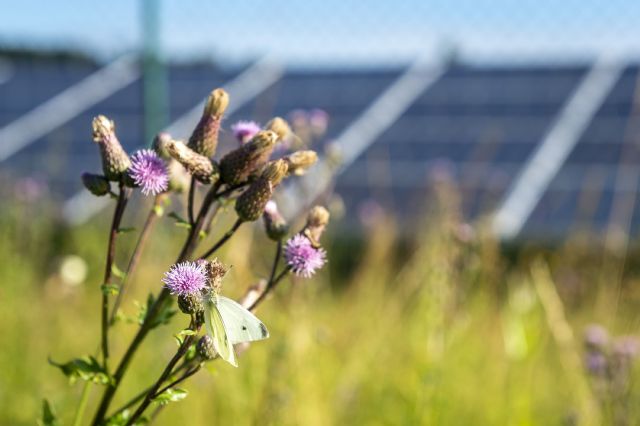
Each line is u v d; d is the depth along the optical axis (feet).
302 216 3.07
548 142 9.78
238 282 2.93
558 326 3.10
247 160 1.90
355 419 3.34
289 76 11.51
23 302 4.31
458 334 3.42
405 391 3.30
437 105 10.87
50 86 11.70
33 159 9.80
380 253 4.56
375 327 3.89
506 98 10.83
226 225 3.04
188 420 3.00
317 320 3.59
